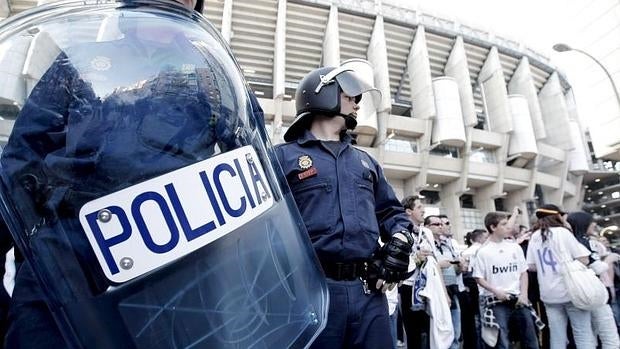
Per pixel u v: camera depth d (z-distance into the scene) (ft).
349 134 5.34
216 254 1.78
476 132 78.18
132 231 1.61
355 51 80.12
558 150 91.04
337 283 4.06
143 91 1.89
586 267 10.35
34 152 1.71
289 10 72.49
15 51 1.97
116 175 1.65
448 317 9.93
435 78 82.69
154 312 1.59
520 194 86.07
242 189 2.03
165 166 1.74
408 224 4.72
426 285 10.20
